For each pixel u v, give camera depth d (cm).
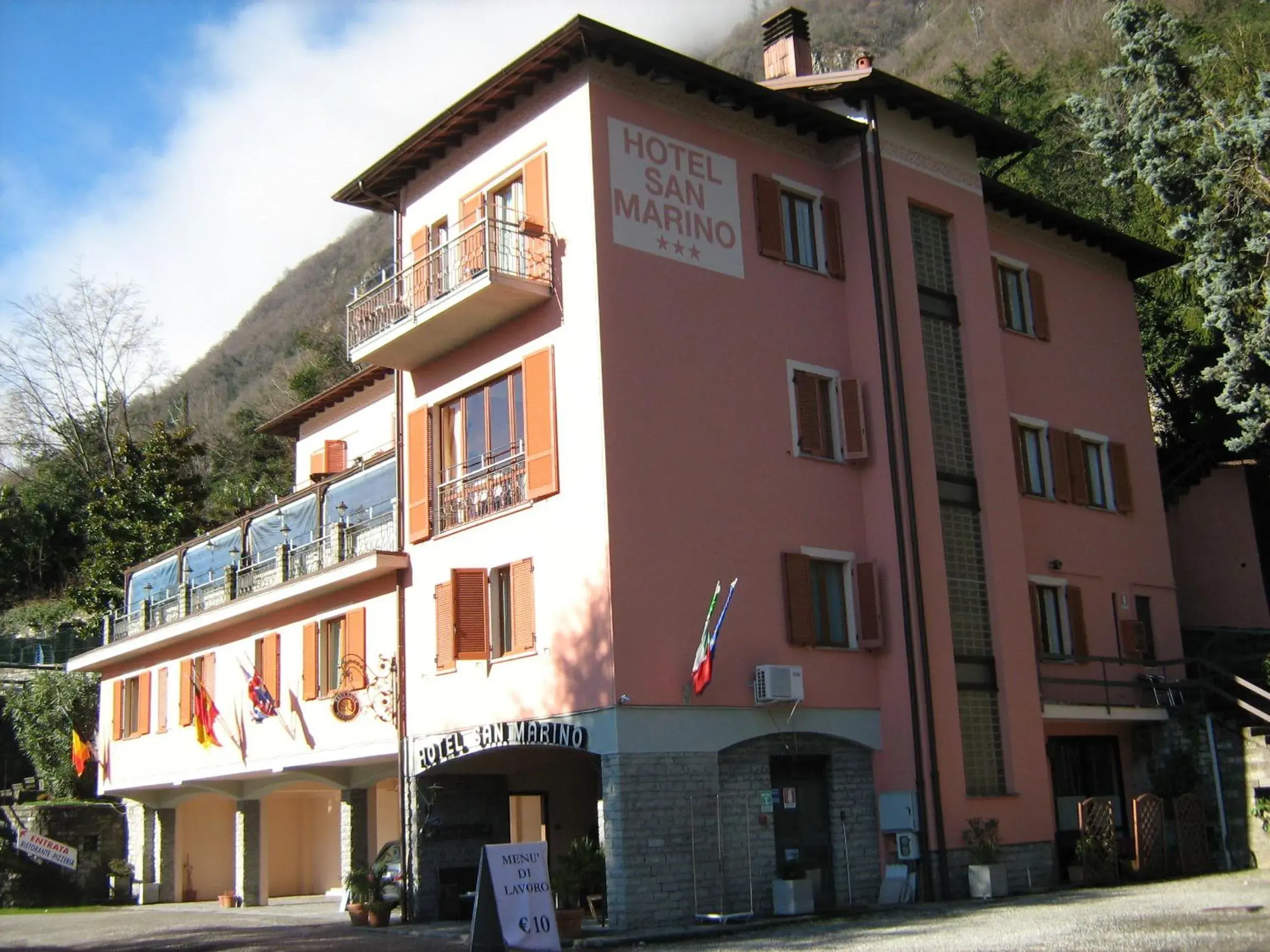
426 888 2112
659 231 1995
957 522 2197
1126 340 2831
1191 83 2720
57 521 5981
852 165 2261
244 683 2733
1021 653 2200
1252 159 2512
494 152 2138
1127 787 2461
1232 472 2941
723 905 1816
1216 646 2775
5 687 4044
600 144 1952
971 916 1681
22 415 5875
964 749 2083
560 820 2330
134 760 3189
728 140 2133
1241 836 2289
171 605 3086
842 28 10569
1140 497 2727
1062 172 4603
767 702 1911
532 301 1998
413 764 2156
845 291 2241
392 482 2339
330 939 1844
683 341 1983
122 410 6019
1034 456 2527
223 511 4788
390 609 2280
